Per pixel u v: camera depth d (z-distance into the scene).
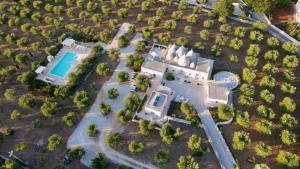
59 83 114.75
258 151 95.69
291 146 100.38
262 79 115.69
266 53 124.00
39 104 108.38
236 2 147.12
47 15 140.38
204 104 109.88
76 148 95.44
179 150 97.69
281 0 147.25
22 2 142.25
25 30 130.75
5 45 127.06
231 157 97.00
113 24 133.38
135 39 131.75
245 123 101.38
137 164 94.62
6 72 114.06
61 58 122.94
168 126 99.00
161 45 128.50
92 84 114.56
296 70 123.69
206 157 97.06
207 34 130.00
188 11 146.50
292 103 106.94
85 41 129.25
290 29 137.00
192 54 119.75
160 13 139.50
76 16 139.88
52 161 94.56
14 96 109.88
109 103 109.31
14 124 102.81
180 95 112.25
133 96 106.56
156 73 116.19
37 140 99.25
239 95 113.12
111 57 121.50
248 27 139.88
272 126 103.62
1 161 94.25
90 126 98.81
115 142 95.75
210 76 119.06
